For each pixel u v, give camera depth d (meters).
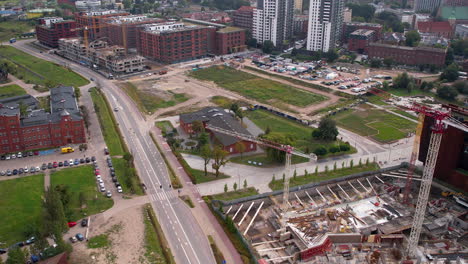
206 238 139.25
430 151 133.38
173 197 163.12
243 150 198.75
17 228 139.88
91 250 130.12
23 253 114.88
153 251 131.00
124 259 126.88
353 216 154.62
